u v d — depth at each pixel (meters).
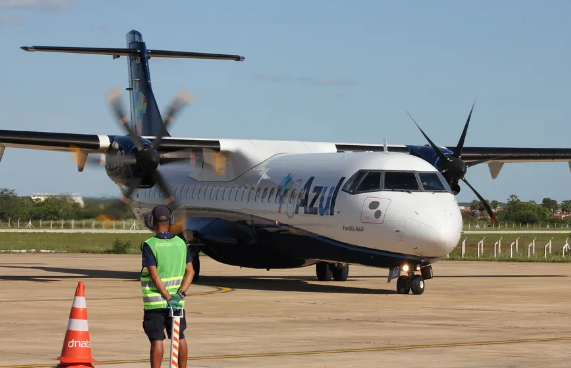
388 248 33.81
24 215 143.12
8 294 34.31
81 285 15.16
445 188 35.00
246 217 41.31
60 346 20.17
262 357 18.62
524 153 48.00
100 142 40.81
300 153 41.56
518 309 28.94
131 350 19.59
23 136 39.22
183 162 48.16
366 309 28.78
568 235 129.75
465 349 19.81
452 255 77.81
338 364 17.75
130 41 54.16
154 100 53.00
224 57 52.78
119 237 109.56
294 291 36.62
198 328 23.53
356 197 34.72
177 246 15.41
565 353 19.25
